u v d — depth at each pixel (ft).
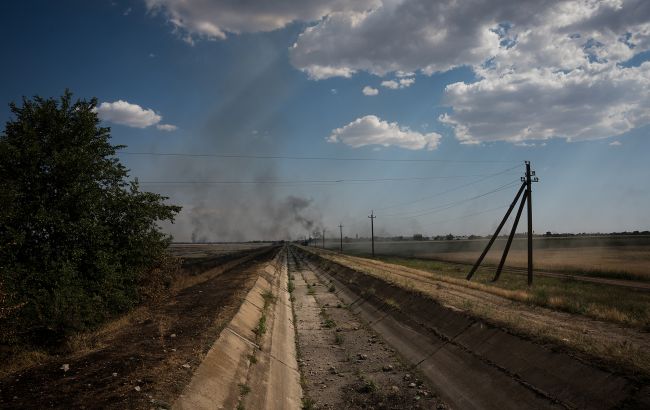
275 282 135.13
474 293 79.15
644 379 30.01
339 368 56.24
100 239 62.85
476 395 41.50
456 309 61.87
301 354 63.77
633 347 37.65
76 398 29.68
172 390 31.50
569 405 32.63
